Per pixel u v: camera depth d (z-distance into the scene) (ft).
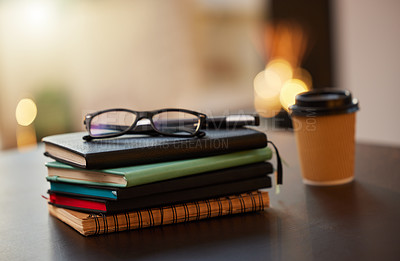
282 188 3.30
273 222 2.82
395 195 3.06
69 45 11.32
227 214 2.91
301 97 3.30
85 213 2.83
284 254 2.52
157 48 13.55
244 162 2.94
